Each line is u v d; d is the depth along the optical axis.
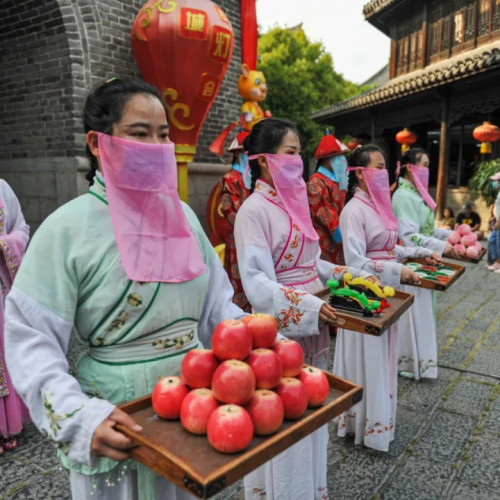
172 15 4.36
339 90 24.03
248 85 5.76
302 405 1.14
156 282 1.19
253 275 1.92
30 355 1.08
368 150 2.73
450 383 3.45
